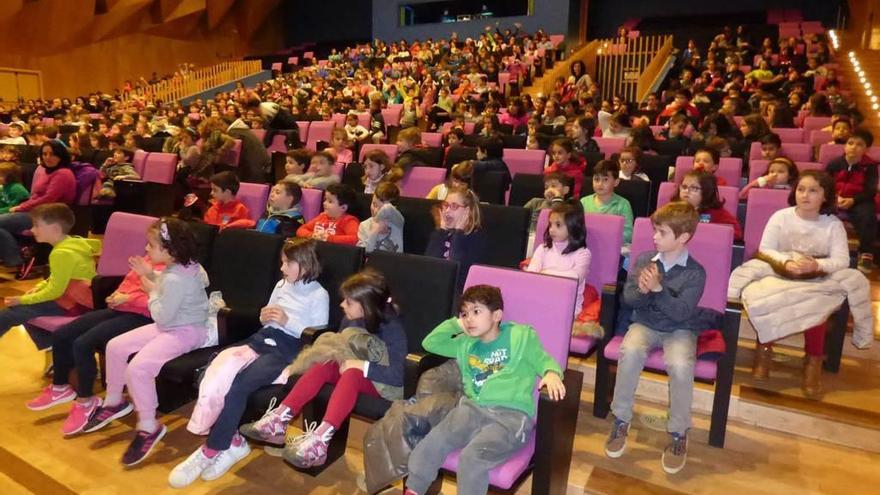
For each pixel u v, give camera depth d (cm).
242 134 639
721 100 905
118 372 268
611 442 250
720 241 271
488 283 234
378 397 232
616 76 1353
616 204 364
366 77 1471
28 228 479
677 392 239
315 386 232
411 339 252
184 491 237
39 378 327
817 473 241
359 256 274
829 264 277
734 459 250
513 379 207
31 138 796
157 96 1767
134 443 254
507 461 195
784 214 299
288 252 263
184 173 595
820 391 279
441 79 1252
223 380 240
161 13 1936
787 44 1184
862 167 418
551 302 222
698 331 254
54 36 1664
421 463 195
